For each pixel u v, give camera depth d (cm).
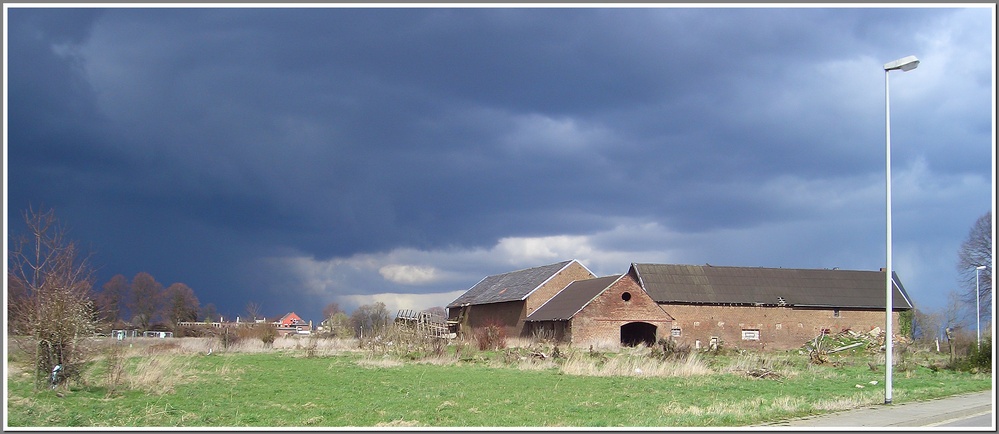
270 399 1953
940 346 5797
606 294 5416
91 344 2045
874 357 4391
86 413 1627
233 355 3991
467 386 2300
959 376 2908
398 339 4138
